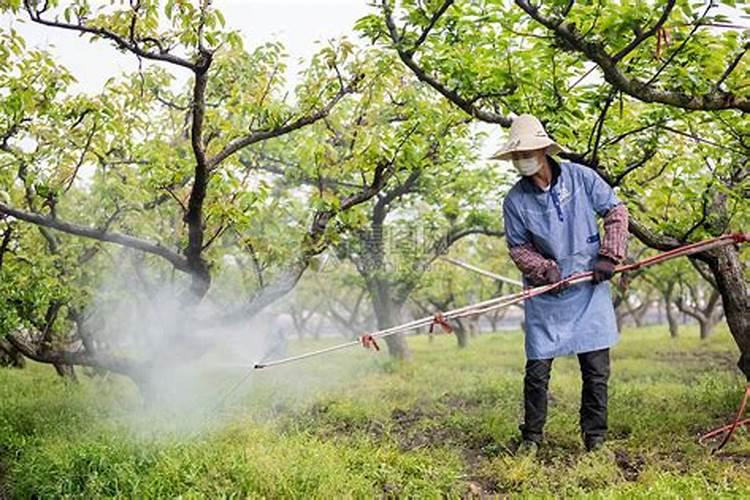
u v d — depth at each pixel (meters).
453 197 13.59
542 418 6.38
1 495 6.07
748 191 8.10
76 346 13.27
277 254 9.02
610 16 5.70
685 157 8.23
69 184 7.83
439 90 7.28
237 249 10.24
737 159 8.02
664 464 5.71
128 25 6.71
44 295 8.70
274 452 6.02
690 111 7.09
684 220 7.88
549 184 6.32
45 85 7.33
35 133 7.55
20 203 8.57
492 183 13.74
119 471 5.62
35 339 9.87
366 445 6.46
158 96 9.10
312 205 8.50
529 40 6.61
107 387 11.09
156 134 9.25
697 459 5.73
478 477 5.95
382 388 10.21
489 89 7.17
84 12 6.55
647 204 9.16
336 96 8.12
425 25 6.73
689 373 11.82
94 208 9.59
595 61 6.00
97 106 7.54
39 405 9.13
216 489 5.32
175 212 9.62
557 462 5.87
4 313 8.34
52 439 6.96
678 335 23.28
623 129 7.48
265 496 5.33
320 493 5.26
